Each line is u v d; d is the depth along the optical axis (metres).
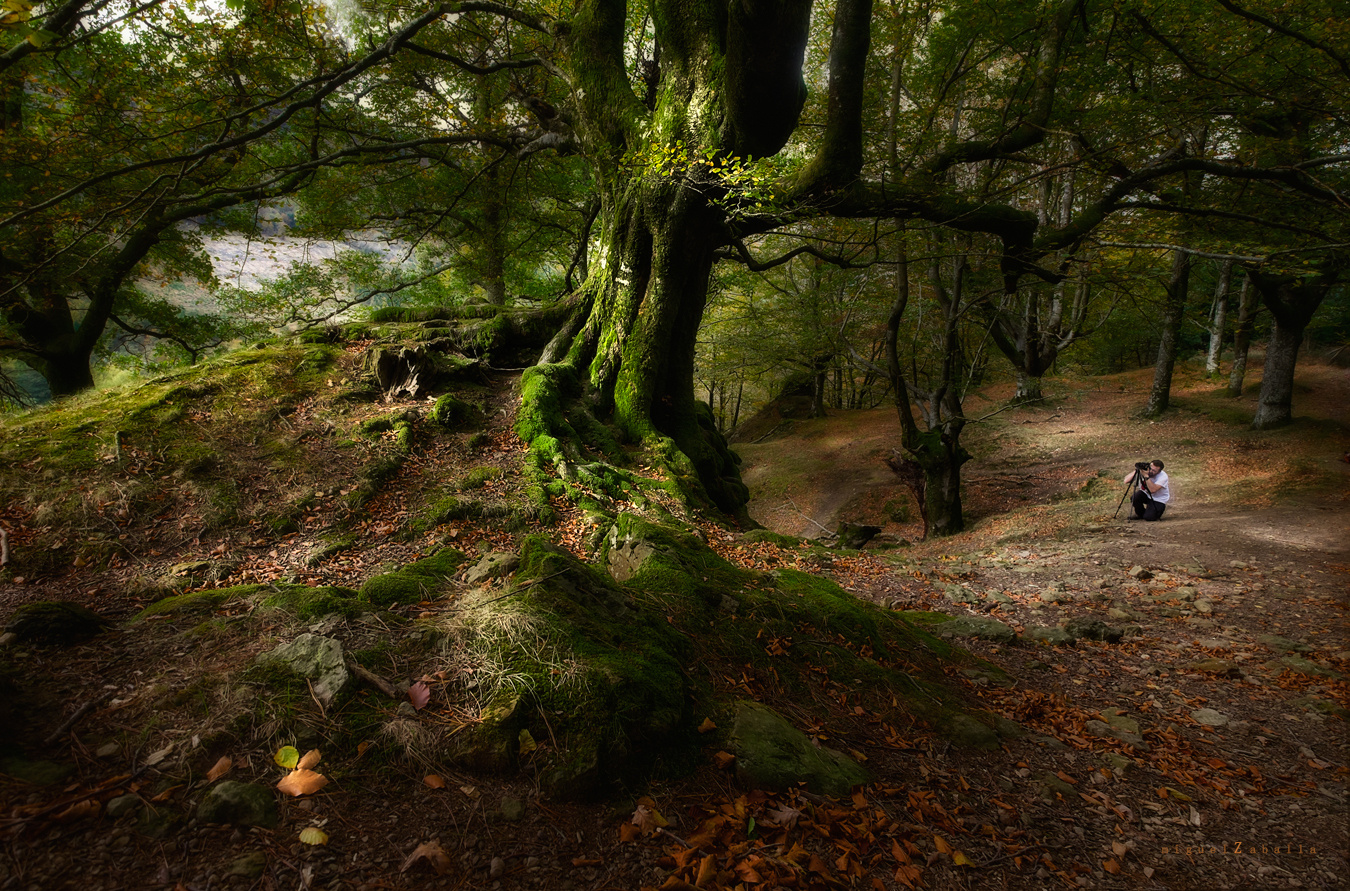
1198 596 7.73
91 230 8.33
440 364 9.85
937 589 7.65
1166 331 23.28
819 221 10.75
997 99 14.03
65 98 10.10
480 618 3.43
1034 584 8.38
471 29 14.24
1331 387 24.91
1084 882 2.79
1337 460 15.66
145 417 6.98
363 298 14.82
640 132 10.07
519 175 16.45
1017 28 12.05
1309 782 3.89
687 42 9.57
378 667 3.09
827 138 8.27
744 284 22.23
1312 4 10.70
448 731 2.80
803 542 9.22
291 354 9.34
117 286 14.50
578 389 10.43
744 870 2.40
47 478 5.74
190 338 18.11
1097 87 12.03
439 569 4.54
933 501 16.52
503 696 2.95
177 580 4.66
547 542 4.44
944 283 18.14
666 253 10.07
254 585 4.23
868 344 25.80
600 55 10.80
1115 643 6.30
